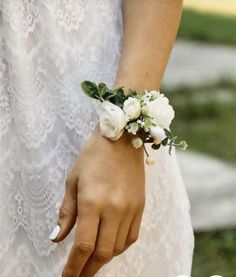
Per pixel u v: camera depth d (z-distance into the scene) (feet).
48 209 2.97
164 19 3.10
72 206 2.83
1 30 2.93
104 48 3.08
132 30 3.08
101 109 2.83
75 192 2.83
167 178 3.29
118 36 3.13
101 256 2.77
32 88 2.95
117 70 3.06
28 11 2.95
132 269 3.21
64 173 2.99
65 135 2.99
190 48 15.84
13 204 3.00
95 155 2.83
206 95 12.65
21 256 3.02
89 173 2.80
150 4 3.10
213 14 18.63
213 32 17.08
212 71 14.23
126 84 2.97
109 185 2.80
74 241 2.77
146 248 3.26
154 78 3.03
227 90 13.05
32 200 2.98
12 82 2.94
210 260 7.17
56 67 2.98
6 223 3.00
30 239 3.01
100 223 2.78
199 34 16.85
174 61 14.80
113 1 3.13
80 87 3.01
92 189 2.78
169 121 2.89
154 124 2.85
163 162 3.27
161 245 3.30
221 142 10.41
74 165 2.87
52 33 2.97
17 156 2.98
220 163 9.61
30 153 2.95
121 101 2.87
